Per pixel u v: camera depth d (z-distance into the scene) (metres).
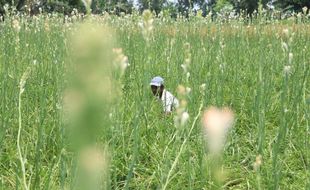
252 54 6.22
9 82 4.18
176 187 2.96
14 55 4.71
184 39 6.48
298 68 4.28
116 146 3.53
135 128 1.80
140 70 4.42
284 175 3.32
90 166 0.27
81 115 0.26
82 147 0.27
